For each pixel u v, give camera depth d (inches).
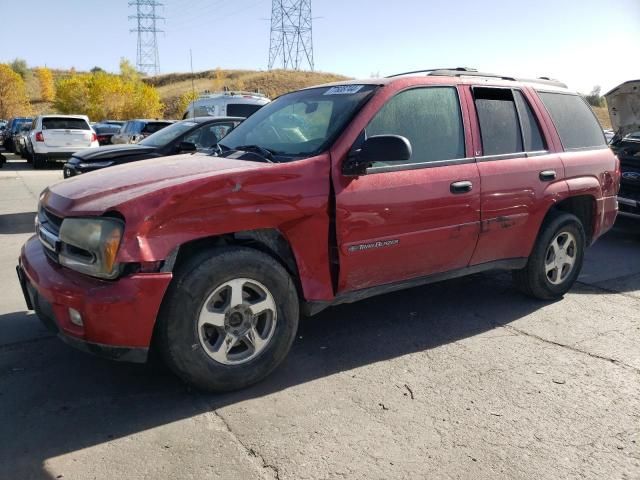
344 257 144.0
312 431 118.3
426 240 157.9
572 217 199.2
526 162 181.9
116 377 140.9
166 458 108.6
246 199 128.3
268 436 116.3
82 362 149.0
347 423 121.5
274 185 132.4
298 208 135.2
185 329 123.3
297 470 105.5
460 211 163.3
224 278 126.7
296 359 153.5
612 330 177.3
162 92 3432.6
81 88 2721.5
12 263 250.4
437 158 161.6
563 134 200.4
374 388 137.4
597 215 211.0
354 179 144.0
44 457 108.3
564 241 201.0
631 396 135.0
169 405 128.1
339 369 147.6
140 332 118.8
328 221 140.9
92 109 2696.9
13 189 515.2
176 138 336.8
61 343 161.0
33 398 130.5
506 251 183.2
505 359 154.9
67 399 130.3
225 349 130.2
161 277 118.8
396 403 130.3
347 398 132.4
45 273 127.1
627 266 259.4
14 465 105.7
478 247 172.9
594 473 105.7
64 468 105.2
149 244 117.3
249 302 132.8
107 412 124.8
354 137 146.0
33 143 710.5
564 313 192.2
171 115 2928.2
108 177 140.4
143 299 117.3
